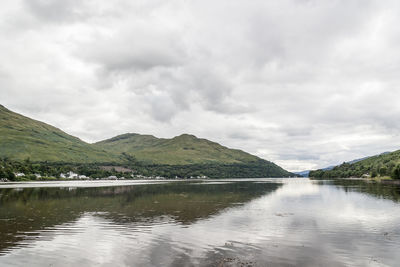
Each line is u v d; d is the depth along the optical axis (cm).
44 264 2350
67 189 11838
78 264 2347
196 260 2416
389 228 3622
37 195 8738
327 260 2409
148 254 2588
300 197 7819
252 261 2388
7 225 3928
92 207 5847
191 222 4103
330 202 6456
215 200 7225
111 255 2567
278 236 3238
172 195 8825
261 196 8338
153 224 3962
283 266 2272
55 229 3650
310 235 3275
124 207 5819
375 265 2292
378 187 11450
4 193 9450
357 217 4422
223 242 2984
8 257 2527
